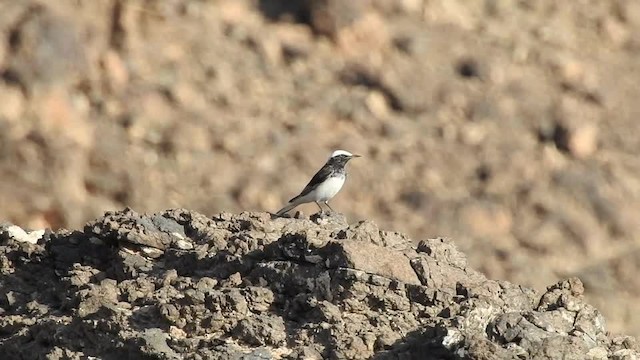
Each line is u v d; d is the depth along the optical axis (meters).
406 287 14.02
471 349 12.88
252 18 54.00
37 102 45.59
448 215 44.31
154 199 43.88
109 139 45.56
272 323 13.57
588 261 43.59
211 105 49.09
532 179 47.72
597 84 54.72
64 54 47.62
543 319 13.69
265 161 46.16
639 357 13.59
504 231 44.34
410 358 13.20
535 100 52.66
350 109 50.06
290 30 53.81
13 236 17.23
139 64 49.53
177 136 46.31
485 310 13.62
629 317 40.62
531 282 41.84
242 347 13.42
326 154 47.16
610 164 49.75
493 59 54.19
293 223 16.23
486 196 45.88
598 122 52.22
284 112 49.53
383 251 14.24
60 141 44.56
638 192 48.19
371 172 46.00
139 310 14.02
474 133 49.91
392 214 44.19
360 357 13.23
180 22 52.25
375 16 54.69
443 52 54.53
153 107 47.75
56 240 16.47
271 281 14.26
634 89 55.22
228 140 46.75
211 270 14.93
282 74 51.62
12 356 14.37
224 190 44.53
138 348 13.42
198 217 16.23
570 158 49.78
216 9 53.81
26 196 42.19
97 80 47.84
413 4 56.31
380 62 52.94
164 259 15.51
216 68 50.66
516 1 59.28
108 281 14.73
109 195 43.62
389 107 50.94
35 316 14.95
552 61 55.31
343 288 13.92
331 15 53.56
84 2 50.25
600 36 58.50
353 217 43.47
